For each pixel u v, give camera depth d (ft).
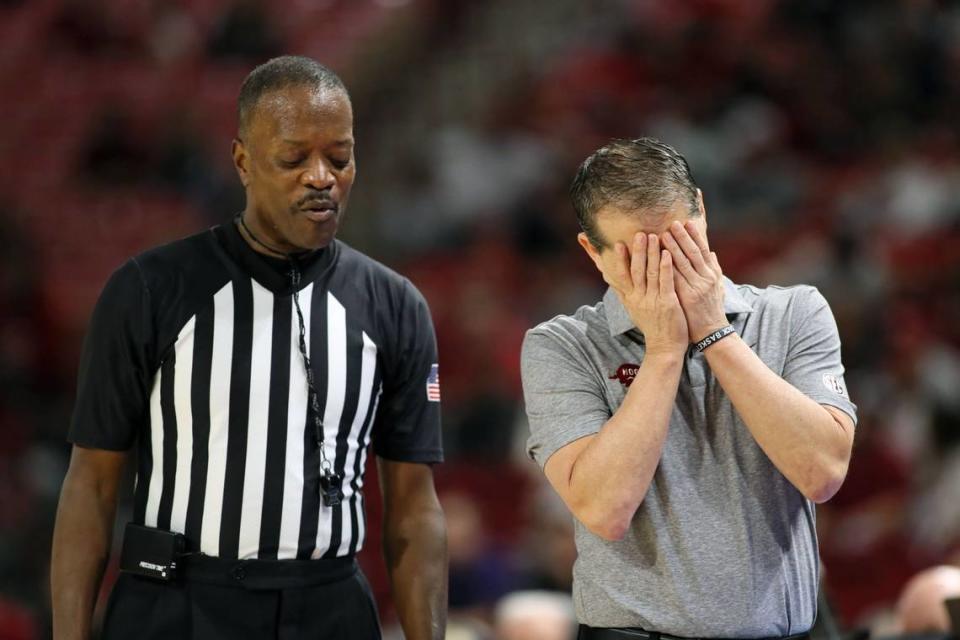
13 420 110.83
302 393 32.53
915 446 82.33
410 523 34.65
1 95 153.17
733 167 122.21
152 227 135.33
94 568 32.30
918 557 73.97
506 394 99.86
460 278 118.93
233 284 32.78
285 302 32.94
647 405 28.81
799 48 133.59
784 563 29.55
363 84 150.82
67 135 147.64
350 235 134.31
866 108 128.36
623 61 138.82
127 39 156.15
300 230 31.58
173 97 147.64
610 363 30.91
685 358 30.27
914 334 96.73
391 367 34.32
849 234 103.09
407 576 34.17
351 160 32.07
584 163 30.22
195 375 32.22
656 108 132.16
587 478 29.04
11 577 87.04
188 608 31.65
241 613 31.63
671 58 137.18
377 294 34.30
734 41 136.56
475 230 125.59
